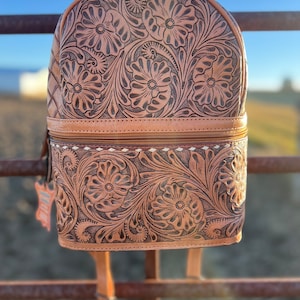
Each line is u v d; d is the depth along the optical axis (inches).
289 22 40.3
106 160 32.8
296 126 418.9
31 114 511.2
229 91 32.7
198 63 32.2
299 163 42.3
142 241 33.8
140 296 44.4
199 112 32.5
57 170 34.4
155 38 31.9
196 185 33.3
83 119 32.6
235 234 34.9
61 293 44.2
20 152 275.1
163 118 32.3
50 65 34.1
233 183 34.1
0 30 40.5
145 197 33.1
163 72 32.0
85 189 33.4
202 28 32.1
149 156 32.6
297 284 44.1
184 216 33.6
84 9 32.0
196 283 44.4
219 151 33.2
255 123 452.1
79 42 32.0
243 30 40.7
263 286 44.1
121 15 31.7
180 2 31.9
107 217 33.4
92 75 32.1
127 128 32.3
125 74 32.0
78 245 34.3
